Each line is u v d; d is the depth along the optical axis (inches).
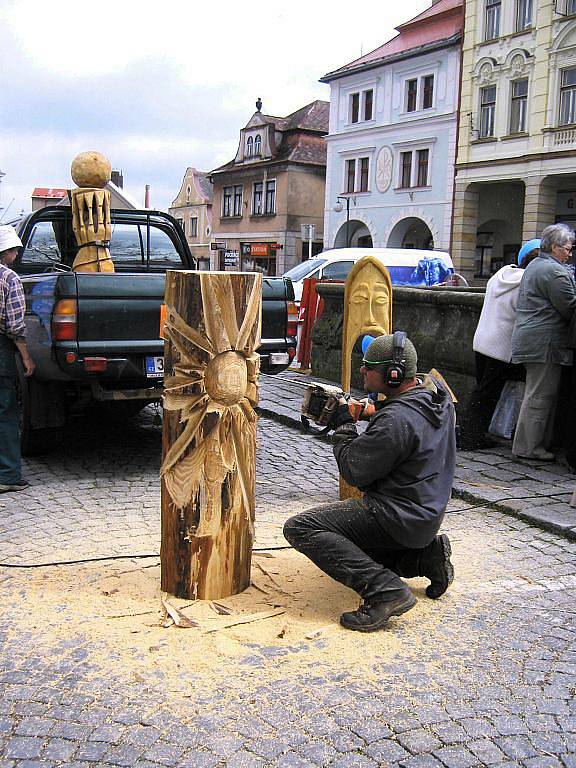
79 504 201.9
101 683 111.1
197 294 133.0
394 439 127.0
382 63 1310.3
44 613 133.6
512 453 250.7
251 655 120.2
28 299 227.3
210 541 137.8
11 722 101.8
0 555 163.2
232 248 1852.9
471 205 1207.6
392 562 142.3
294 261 1685.5
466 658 121.0
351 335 192.9
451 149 1214.3
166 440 138.5
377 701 108.0
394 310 327.9
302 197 1674.5
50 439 248.2
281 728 101.0
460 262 1217.4
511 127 1130.0
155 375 223.5
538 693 111.0
